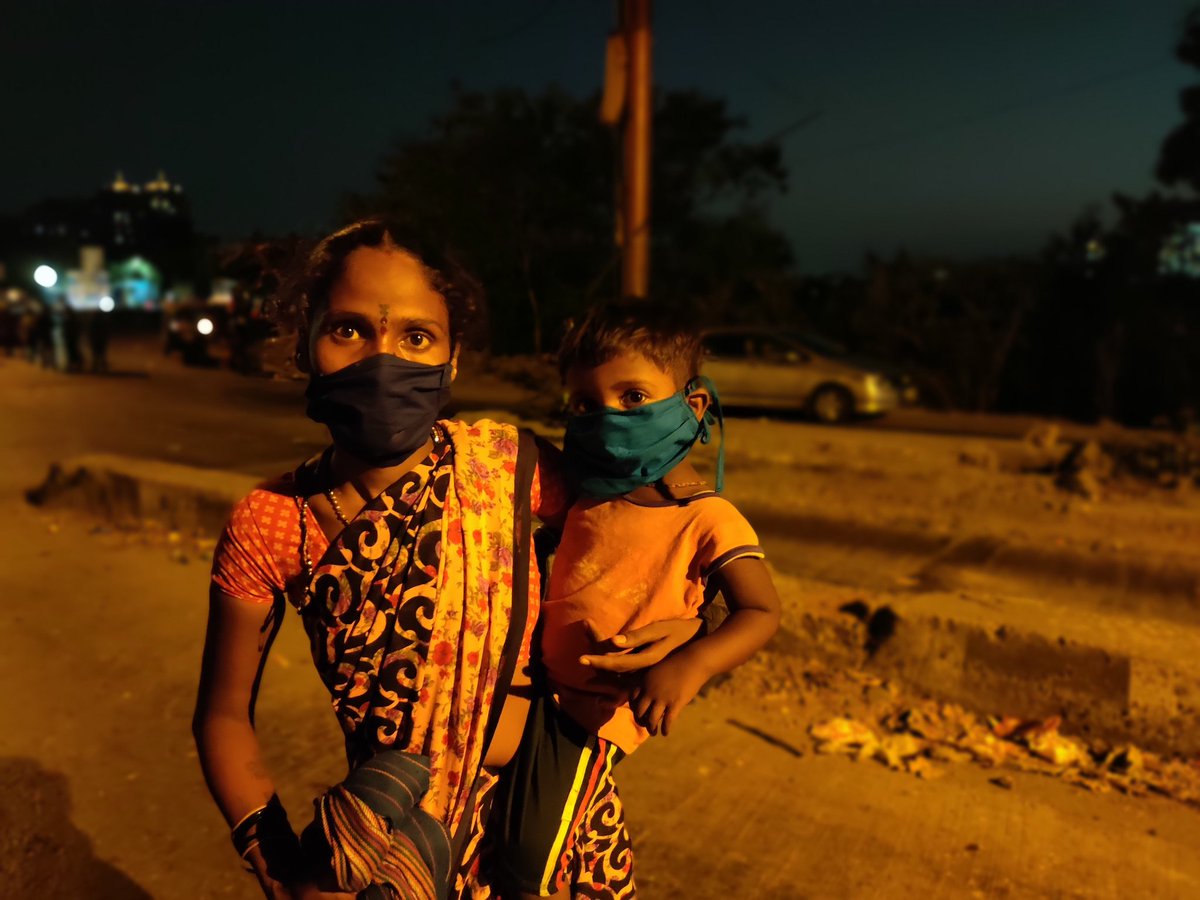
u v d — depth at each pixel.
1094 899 2.90
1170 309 20.94
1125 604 6.30
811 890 2.92
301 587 1.46
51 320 23.27
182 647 4.75
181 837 3.18
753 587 1.54
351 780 1.35
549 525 1.75
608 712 1.62
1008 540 7.57
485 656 1.48
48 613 5.20
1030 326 21.00
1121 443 12.11
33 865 3.02
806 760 3.72
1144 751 3.79
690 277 24.22
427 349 1.44
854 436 10.51
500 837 1.67
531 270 4.86
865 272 22.45
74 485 7.49
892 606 4.35
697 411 1.67
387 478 1.46
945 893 2.92
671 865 3.04
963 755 3.77
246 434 2.44
